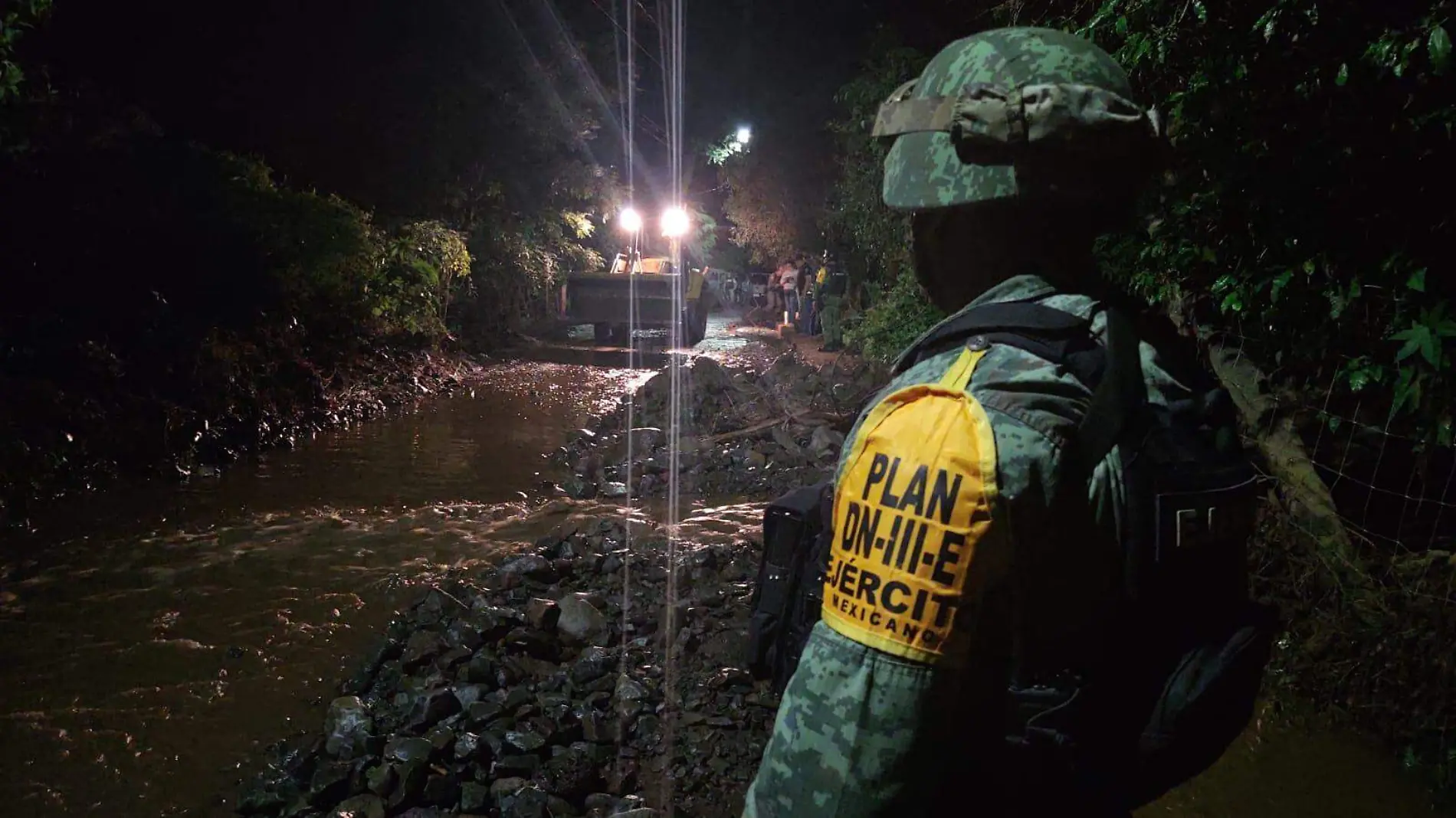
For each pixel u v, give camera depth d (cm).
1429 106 386
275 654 519
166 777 407
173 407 940
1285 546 484
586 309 2027
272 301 1215
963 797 130
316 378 1188
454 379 1537
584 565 595
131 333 988
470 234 2080
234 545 699
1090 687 127
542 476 929
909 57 1195
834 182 1947
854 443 130
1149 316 146
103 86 1323
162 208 1138
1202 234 473
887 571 120
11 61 979
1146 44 442
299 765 397
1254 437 507
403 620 527
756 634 162
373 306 1457
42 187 1028
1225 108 433
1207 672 131
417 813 364
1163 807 380
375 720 422
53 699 472
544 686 446
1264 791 390
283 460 981
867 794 119
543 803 360
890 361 1150
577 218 2503
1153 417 129
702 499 828
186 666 507
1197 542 128
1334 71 399
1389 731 425
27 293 965
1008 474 118
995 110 133
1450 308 393
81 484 827
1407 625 433
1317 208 425
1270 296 447
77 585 618
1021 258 141
